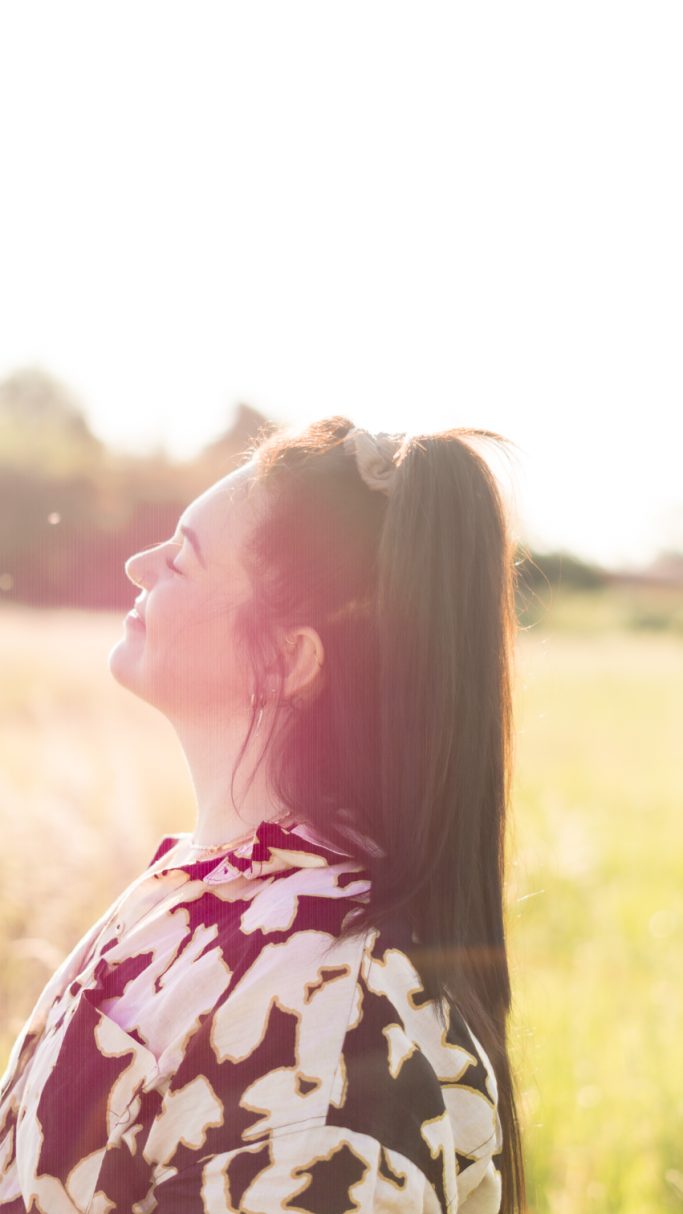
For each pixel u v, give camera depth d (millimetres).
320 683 1185
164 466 20734
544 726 15602
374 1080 1000
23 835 5113
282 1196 957
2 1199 1165
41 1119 1089
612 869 7668
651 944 5754
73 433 25891
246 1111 993
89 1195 1045
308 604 1178
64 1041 1109
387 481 1195
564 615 33656
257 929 1082
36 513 20484
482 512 1201
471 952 1169
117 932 1239
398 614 1147
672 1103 3406
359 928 1070
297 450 1216
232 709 1235
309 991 1031
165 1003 1083
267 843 1135
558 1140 3195
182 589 1238
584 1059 3773
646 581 38250
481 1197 1152
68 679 13430
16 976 3625
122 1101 1060
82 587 19984
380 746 1164
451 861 1137
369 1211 961
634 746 14531
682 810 10195
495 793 1204
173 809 7008
